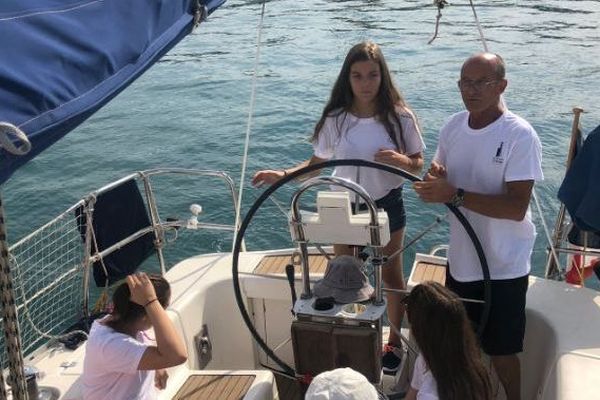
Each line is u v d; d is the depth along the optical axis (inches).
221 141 369.4
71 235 197.2
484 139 88.2
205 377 101.8
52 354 104.2
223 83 505.4
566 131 361.7
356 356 87.4
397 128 106.2
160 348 79.0
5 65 49.0
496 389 106.2
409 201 267.3
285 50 612.1
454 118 93.7
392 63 538.3
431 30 669.9
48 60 52.5
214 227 139.0
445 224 248.1
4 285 53.1
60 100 51.8
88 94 55.2
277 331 123.4
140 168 332.5
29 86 49.1
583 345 94.8
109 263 135.9
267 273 121.6
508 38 623.8
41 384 95.9
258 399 95.0
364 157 107.0
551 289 111.0
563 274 120.8
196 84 507.5
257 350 125.4
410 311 74.2
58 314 163.0
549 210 261.3
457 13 771.4
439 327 71.1
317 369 90.6
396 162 98.3
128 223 138.6
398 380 106.8
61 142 373.7
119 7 64.0
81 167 334.6
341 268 89.3
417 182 84.0
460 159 91.2
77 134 390.6
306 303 89.3
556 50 570.3
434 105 414.3
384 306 87.7
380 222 82.6
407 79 483.2
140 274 82.7
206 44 658.8
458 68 513.0
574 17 722.8
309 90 470.0
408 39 632.4
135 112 438.0
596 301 107.0
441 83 468.1
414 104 417.4
